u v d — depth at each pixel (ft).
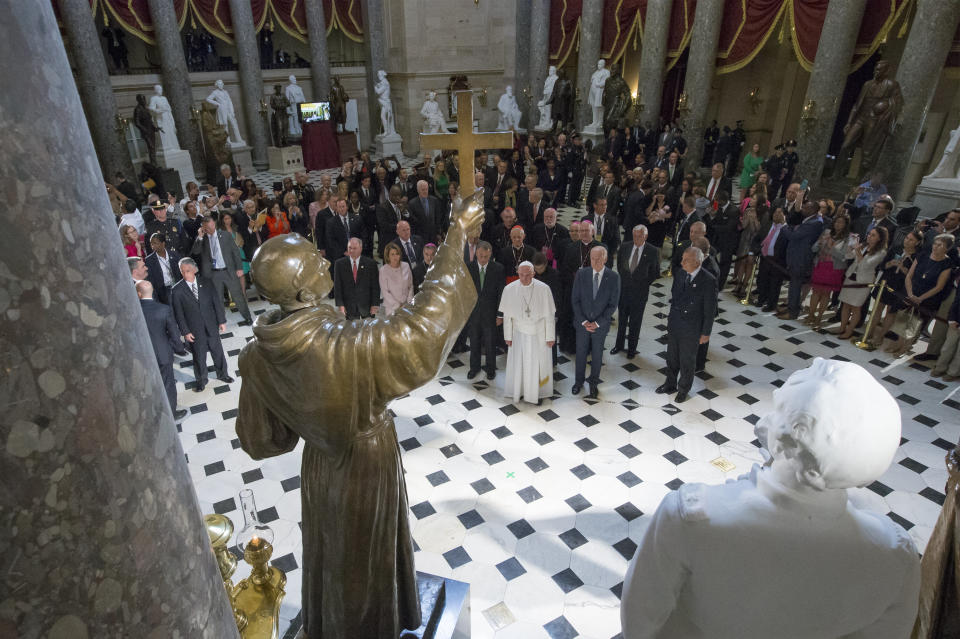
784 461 3.22
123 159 51.85
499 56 70.03
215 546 6.88
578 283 20.36
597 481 17.28
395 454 7.07
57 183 2.17
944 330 22.86
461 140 6.32
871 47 40.91
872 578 3.35
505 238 26.23
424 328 6.07
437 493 16.85
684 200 29.04
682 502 3.54
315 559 7.62
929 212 39.42
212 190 33.47
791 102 61.87
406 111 69.26
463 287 6.38
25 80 2.08
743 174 46.68
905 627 3.55
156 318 18.79
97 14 64.64
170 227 27.96
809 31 44.34
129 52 72.28
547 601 13.48
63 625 2.13
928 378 22.41
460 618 9.34
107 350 2.32
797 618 3.42
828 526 3.28
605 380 22.68
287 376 6.03
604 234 29.35
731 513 3.40
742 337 26.14
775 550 3.32
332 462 6.83
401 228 27.35
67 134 2.29
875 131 39.91
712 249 23.44
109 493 2.26
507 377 21.22
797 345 25.32
